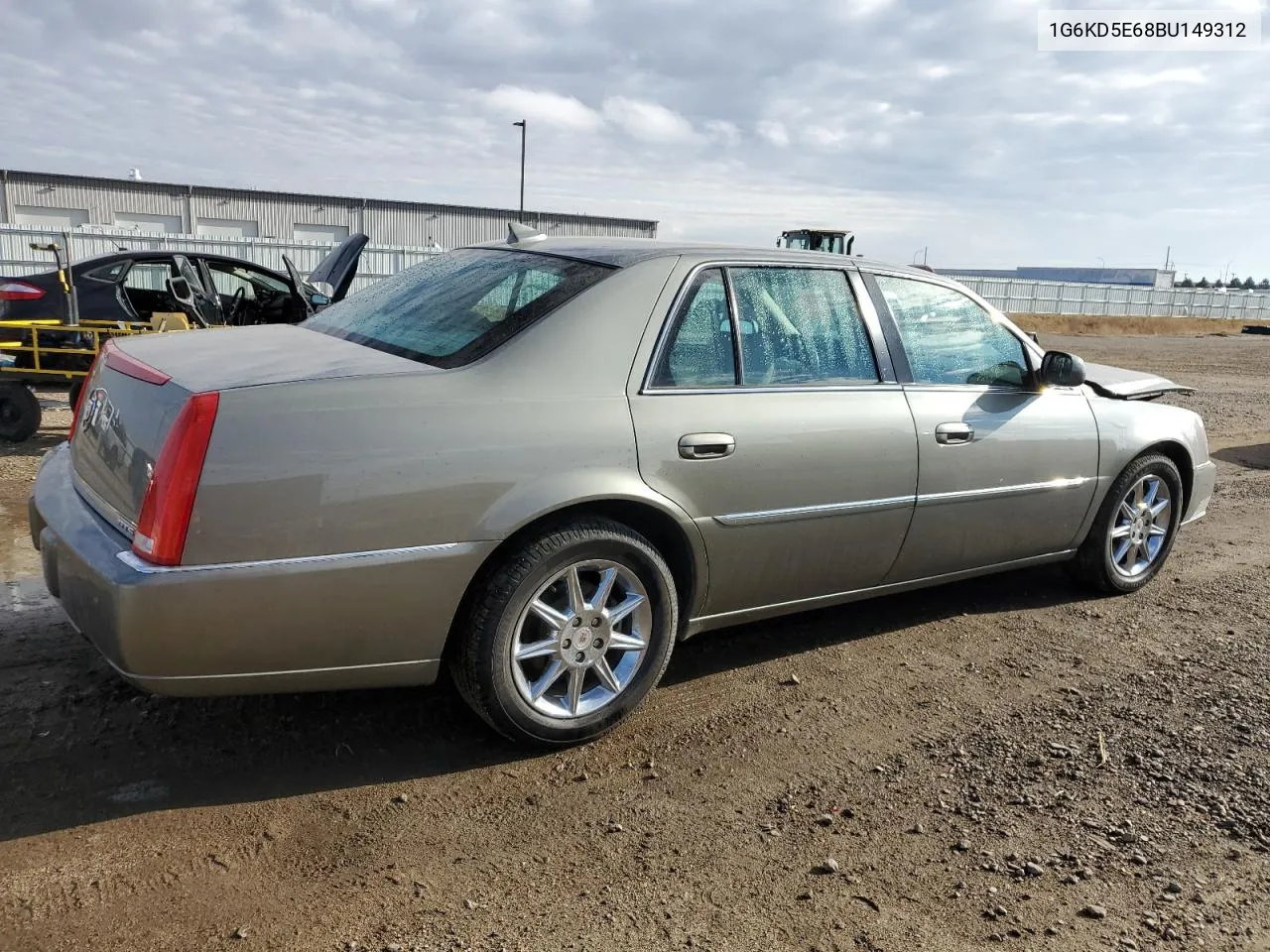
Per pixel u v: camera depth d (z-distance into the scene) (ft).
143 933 7.23
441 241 151.94
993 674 12.69
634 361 10.28
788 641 13.58
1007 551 14.16
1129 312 170.50
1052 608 15.35
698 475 10.48
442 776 9.68
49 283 26.84
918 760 10.36
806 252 12.30
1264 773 10.26
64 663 11.57
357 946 7.18
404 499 8.83
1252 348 95.35
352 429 8.70
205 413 8.25
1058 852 8.75
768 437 10.98
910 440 12.28
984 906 7.97
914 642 13.75
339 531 8.63
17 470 22.26
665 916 7.69
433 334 10.39
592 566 10.05
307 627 8.70
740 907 7.84
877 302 12.60
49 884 7.72
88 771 9.38
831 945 7.43
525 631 9.95
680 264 10.94
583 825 8.94
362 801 9.16
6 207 126.82
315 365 9.36
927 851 8.71
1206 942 7.62
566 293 10.32
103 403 9.77
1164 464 15.96
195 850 8.28
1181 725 11.32
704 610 11.28
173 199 136.67
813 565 11.87
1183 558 18.43
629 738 10.65
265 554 8.41
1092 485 14.84
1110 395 15.57
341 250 32.76
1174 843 8.95
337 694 11.24
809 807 9.37
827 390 11.73
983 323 13.83
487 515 9.19
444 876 8.09
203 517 8.19
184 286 29.32
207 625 8.31
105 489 9.21
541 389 9.67
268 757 9.86
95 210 132.26
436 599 9.14
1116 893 8.19
